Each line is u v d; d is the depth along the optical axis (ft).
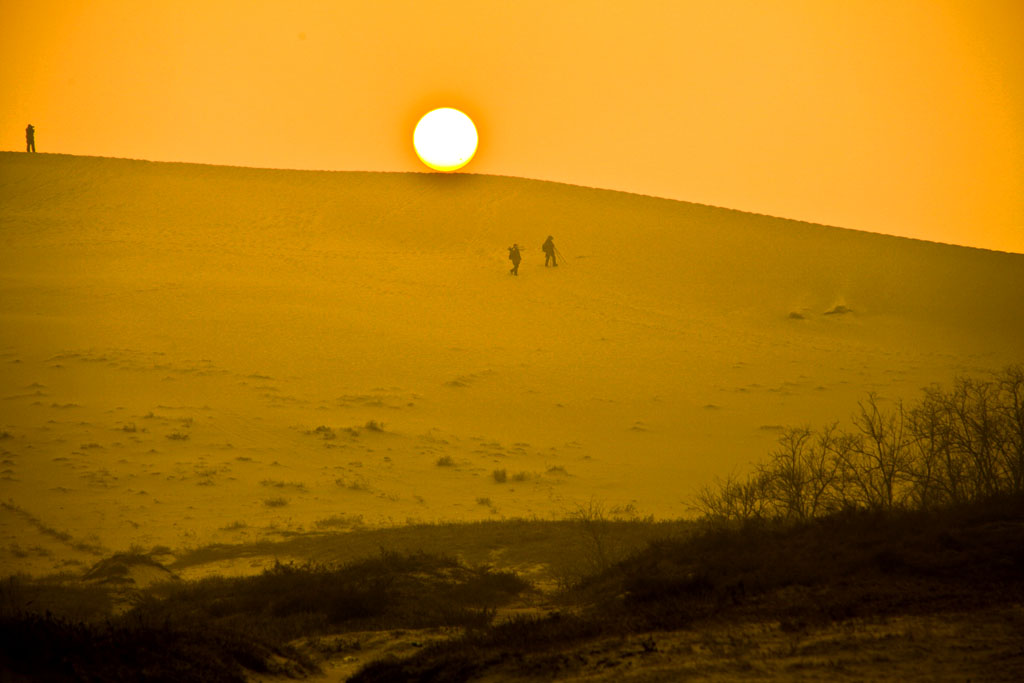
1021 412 223.51
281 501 311.68
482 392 466.70
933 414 276.41
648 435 416.67
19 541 262.67
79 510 294.87
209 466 345.92
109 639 113.09
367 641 141.28
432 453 381.19
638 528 257.75
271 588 186.39
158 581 209.77
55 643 107.45
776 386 488.85
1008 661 92.38
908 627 108.88
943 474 226.79
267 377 466.29
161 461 349.00
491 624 148.77
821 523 173.99
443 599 178.09
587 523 258.98
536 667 107.76
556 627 130.82
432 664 115.44
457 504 318.86
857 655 99.25
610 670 103.14
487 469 364.99
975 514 159.74
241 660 120.88
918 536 151.64
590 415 442.50
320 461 362.12
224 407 419.95
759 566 153.79
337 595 175.83
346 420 414.41
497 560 229.66
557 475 360.28
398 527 279.49
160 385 444.55
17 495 306.96
